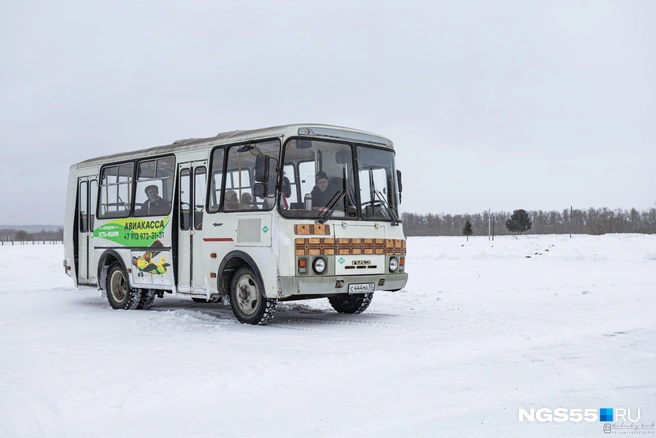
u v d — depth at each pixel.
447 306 13.93
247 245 11.43
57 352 8.98
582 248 32.62
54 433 5.46
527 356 8.23
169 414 5.91
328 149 11.42
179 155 13.21
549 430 5.25
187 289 12.92
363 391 6.56
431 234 95.44
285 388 6.76
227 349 8.97
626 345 8.94
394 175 12.44
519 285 18.75
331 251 11.16
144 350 9.02
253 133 11.61
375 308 13.92
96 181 15.67
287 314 13.15
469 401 6.13
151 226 13.79
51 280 23.05
